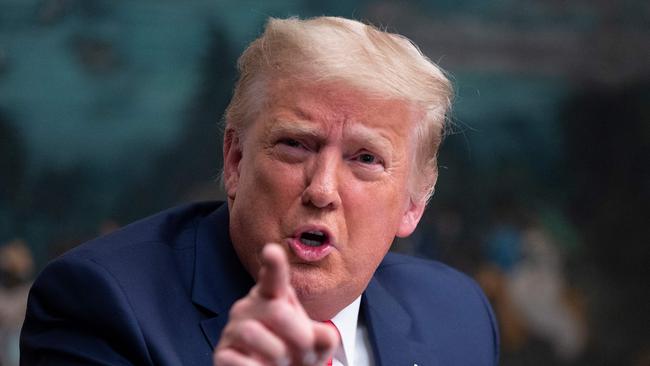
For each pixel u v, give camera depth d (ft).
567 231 35.81
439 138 8.16
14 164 32.48
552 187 35.99
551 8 36.11
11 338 27.40
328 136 7.25
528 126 36.14
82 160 33.09
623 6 36.42
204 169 34.06
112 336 7.37
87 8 33.06
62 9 32.81
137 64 33.58
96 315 7.39
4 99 32.48
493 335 10.13
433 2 35.45
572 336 35.22
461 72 35.73
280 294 5.39
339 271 7.44
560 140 36.24
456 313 9.91
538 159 36.14
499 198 35.32
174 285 7.93
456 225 34.73
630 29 36.50
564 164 36.17
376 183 7.44
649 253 35.83
